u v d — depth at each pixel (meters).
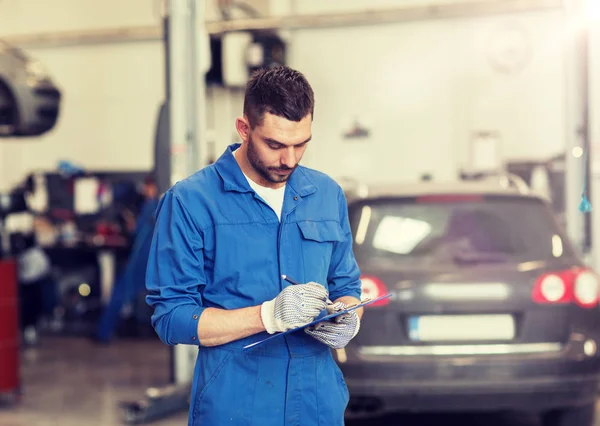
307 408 2.60
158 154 6.57
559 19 10.16
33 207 11.69
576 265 4.98
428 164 10.70
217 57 10.49
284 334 2.59
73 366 8.53
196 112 6.59
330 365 2.70
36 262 9.86
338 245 2.80
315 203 2.69
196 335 2.49
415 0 10.65
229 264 2.57
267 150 2.43
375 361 4.75
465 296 4.78
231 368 2.57
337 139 10.98
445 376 4.73
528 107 10.30
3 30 12.06
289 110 2.38
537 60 10.27
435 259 4.95
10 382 6.98
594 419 5.22
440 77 10.61
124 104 11.72
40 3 11.95
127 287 9.69
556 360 4.76
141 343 9.84
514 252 4.98
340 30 10.89
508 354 4.77
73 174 11.55
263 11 11.02
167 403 6.33
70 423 6.20
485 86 10.45
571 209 6.59
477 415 6.16
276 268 2.59
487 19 10.41
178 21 6.53
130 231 10.91
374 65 10.83
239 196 2.59
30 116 7.95
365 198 5.25
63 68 11.92
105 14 11.71
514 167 10.25
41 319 11.00
